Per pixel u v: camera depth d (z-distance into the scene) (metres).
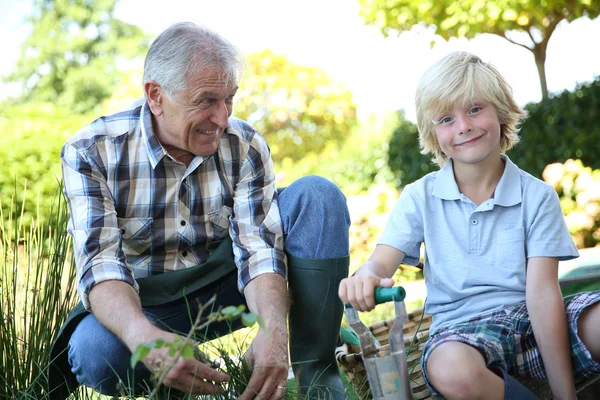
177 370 1.57
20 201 5.70
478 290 1.88
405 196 2.02
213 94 1.81
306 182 1.96
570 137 6.30
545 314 1.77
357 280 1.58
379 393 1.52
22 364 1.97
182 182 1.95
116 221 1.90
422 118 2.03
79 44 20.77
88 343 1.80
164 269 1.98
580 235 5.71
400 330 1.52
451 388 1.62
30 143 5.98
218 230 2.01
